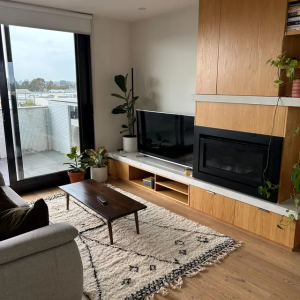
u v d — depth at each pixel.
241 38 2.59
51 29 3.69
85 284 2.06
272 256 2.44
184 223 2.98
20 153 3.86
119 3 3.49
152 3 3.49
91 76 4.27
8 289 1.50
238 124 2.74
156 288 2.03
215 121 2.95
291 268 2.28
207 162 3.13
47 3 3.46
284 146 2.43
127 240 2.65
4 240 1.55
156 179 3.77
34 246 1.55
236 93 2.71
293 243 2.45
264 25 2.42
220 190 2.94
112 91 4.54
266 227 2.61
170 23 3.92
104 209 2.59
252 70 2.55
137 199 3.65
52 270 1.63
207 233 2.78
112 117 4.63
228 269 2.26
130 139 4.51
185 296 1.97
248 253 2.48
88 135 4.48
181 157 3.58
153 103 4.42
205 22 2.89
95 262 2.32
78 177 4.03
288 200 2.60
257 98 2.53
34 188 4.02
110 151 4.64
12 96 3.66
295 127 2.49
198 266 2.28
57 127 4.14
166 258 2.38
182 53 3.83
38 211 1.68
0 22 3.31
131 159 4.12
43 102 3.95
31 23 3.52
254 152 2.64
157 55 4.20
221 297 1.96
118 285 2.05
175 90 4.03
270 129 2.49
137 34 4.48
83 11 3.87
